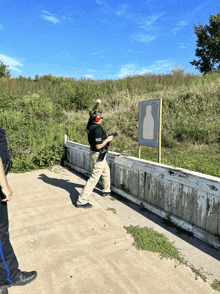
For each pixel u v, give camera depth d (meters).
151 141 4.00
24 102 10.40
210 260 2.30
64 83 15.30
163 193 3.15
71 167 5.86
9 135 7.20
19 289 1.90
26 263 2.23
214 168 4.77
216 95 9.00
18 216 3.24
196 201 2.65
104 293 1.87
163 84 13.38
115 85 14.00
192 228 2.71
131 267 2.20
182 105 9.06
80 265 2.21
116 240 2.66
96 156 3.44
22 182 4.77
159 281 2.01
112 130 8.26
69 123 9.76
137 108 9.36
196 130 7.18
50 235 2.74
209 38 22.59
